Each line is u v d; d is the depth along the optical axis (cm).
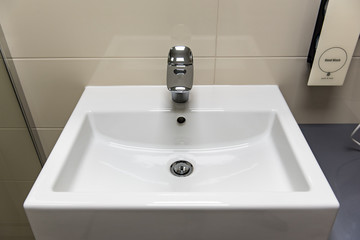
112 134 84
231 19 81
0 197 113
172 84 75
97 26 81
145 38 83
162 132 84
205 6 79
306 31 82
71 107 94
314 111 95
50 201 56
